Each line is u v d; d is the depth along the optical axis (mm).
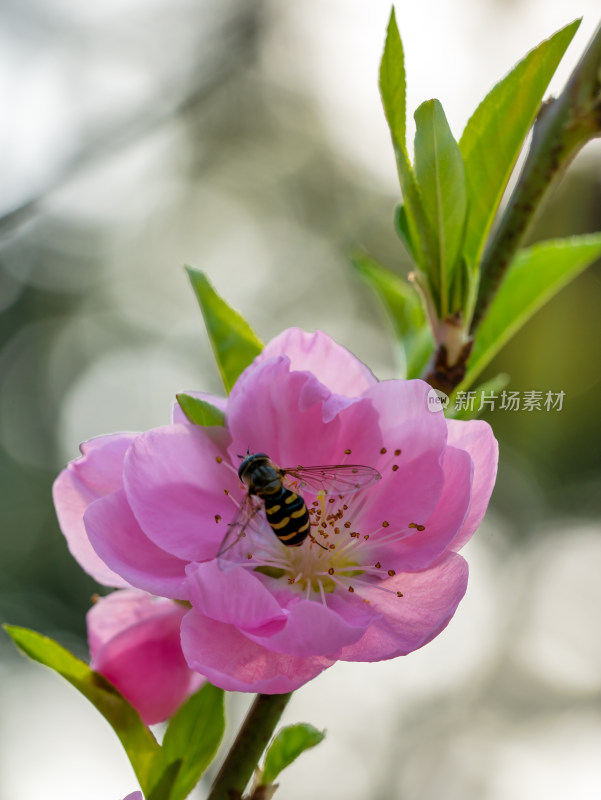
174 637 241
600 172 450
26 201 367
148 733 238
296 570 245
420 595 235
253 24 473
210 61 458
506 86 234
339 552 244
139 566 232
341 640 226
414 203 233
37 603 564
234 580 227
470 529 234
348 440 240
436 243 235
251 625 229
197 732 232
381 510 239
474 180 236
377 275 265
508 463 532
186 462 237
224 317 243
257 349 243
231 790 227
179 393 237
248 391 237
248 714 229
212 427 238
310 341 240
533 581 562
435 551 234
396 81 230
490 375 459
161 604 245
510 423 516
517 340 460
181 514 235
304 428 240
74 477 238
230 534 235
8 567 572
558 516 547
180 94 439
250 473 237
